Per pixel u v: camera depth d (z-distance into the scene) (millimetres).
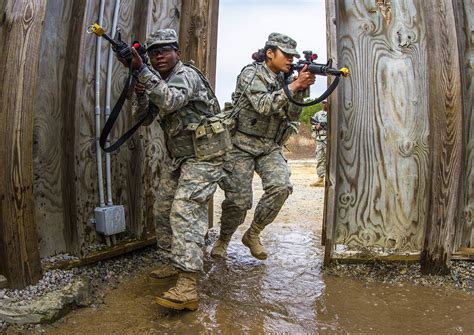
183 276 2604
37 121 2896
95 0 3119
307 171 12430
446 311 2672
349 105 3367
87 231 3248
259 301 2816
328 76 3189
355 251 3430
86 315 2584
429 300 2822
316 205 6355
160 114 2725
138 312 2635
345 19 3340
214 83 4195
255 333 2406
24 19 2547
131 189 3602
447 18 3025
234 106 3119
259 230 3287
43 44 2896
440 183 3100
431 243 3146
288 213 5723
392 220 3410
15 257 2605
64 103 3051
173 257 2576
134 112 2949
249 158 3207
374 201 3420
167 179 2951
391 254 3344
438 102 3066
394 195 3389
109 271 3223
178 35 3955
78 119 3031
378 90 3346
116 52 2502
